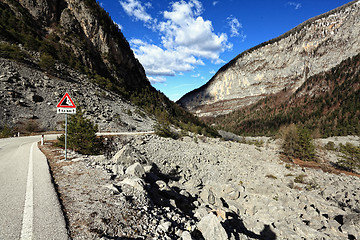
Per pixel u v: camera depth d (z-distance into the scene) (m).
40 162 9.77
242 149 51.19
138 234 4.38
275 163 39.50
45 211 4.68
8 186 6.32
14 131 28.11
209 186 19.77
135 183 7.43
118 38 106.56
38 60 55.22
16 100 34.12
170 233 5.11
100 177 7.80
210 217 6.64
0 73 38.44
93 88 61.88
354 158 38.28
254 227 13.56
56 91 43.81
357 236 12.87
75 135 15.98
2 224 4.03
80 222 4.38
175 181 18.38
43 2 81.44
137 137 31.92
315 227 14.54
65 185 6.70
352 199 19.03
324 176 30.55
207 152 36.16
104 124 39.50
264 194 19.75
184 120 110.50
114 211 5.10
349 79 199.62
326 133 116.19
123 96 79.44
